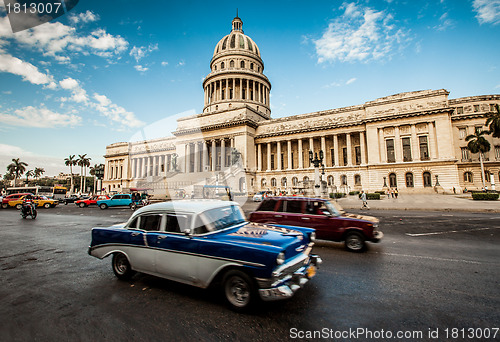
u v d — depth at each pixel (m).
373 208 22.48
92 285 5.47
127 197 29.52
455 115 48.38
